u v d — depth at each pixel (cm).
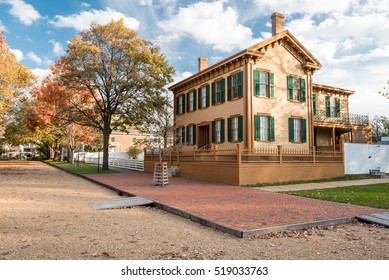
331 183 1641
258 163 1614
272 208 859
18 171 2614
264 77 1989
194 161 1953
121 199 1045
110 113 2603
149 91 2452
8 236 573
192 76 2466
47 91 2678
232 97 2033
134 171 2653
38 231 616
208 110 2316
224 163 1656
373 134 5381
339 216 745
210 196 1116
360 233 633
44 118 3162
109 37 2380
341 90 2792
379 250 510
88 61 2348
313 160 1827
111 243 537
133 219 766
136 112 2484
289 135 2052
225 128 2089
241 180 1547
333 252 497
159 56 2619
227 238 584
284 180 1695
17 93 3139
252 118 1886
